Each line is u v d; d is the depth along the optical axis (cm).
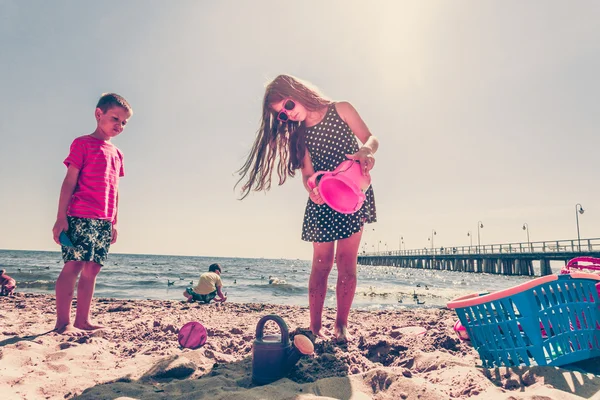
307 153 258
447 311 487
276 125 260
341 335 242
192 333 250
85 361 213
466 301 203
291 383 169
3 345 240
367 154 204
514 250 3077
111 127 304
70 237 282
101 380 183
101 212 293
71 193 283
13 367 196
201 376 193
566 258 2386
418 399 150
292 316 429
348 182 195
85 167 289
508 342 189
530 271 2998
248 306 545
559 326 188
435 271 5006
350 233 237
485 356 201
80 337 265
